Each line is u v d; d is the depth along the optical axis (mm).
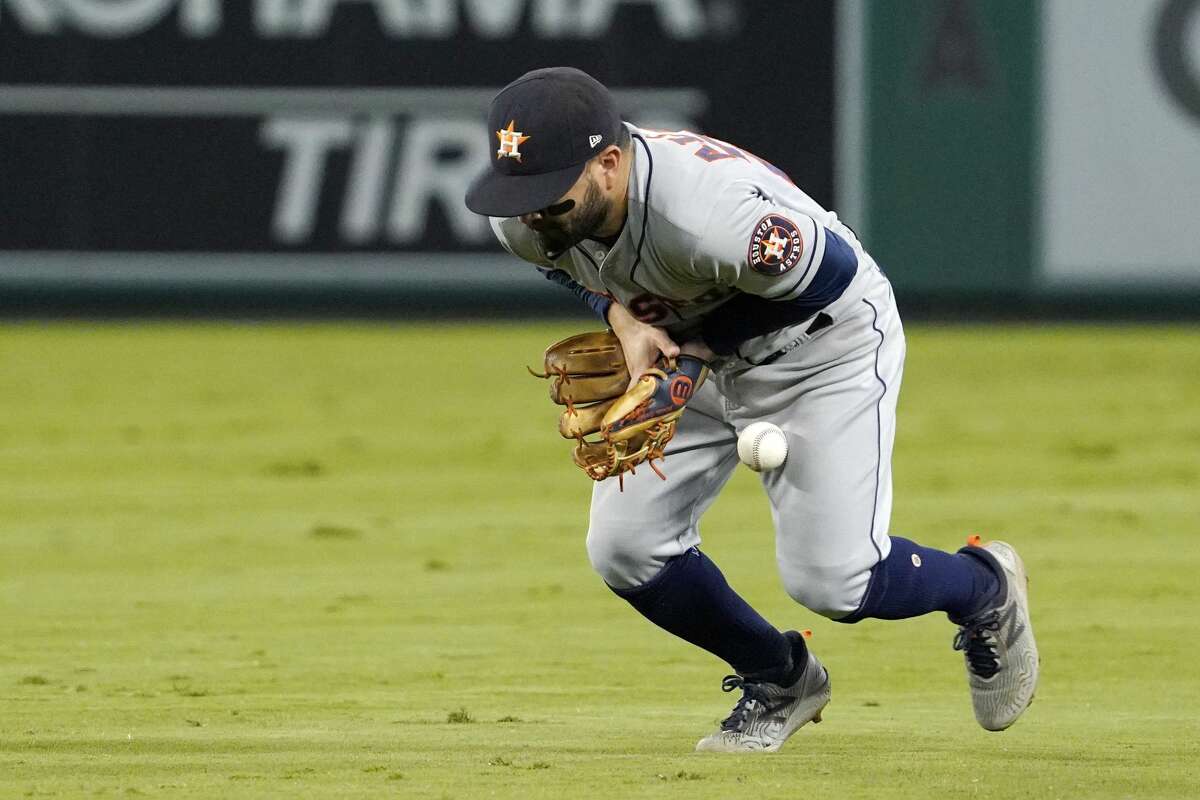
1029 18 66375
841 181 67000
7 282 67312
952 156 66938
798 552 16203
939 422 49125
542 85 14742
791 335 15930
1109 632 24859
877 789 14812
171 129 67000
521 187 14688
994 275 67250
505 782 15086
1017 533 33844
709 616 16828
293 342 65000
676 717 19125
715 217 14695
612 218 15070
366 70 66938
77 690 20672
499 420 49688
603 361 16375
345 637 24609
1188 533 33938
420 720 18828
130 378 56719
